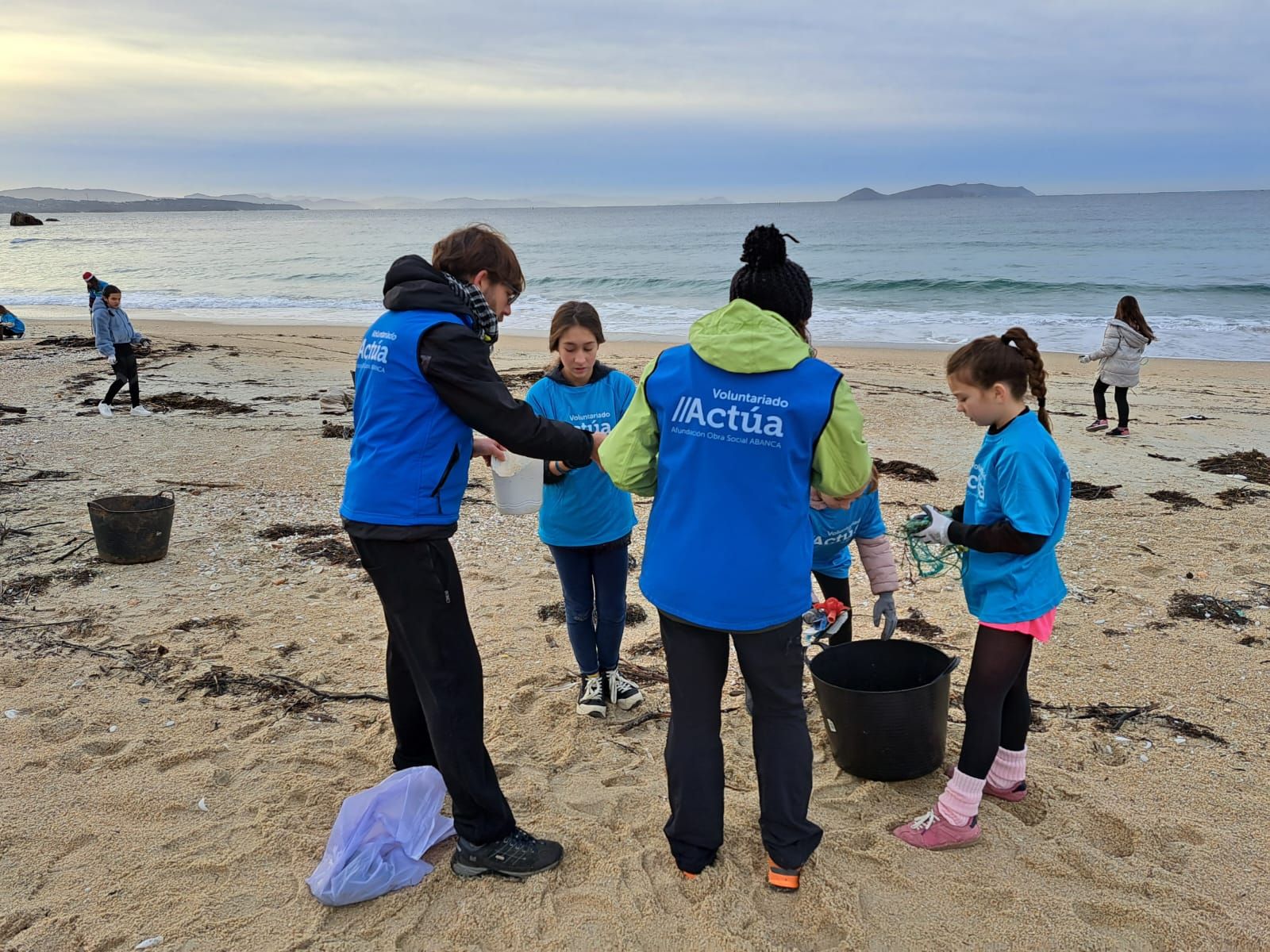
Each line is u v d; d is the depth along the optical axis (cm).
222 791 325
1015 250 4966
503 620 481
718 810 277
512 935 257
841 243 5894
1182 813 312
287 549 586
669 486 259
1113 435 967
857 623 478
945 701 330
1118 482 762
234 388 1253
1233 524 640
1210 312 2419
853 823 311
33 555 564
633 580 548
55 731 362
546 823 307
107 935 254
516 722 378
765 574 250
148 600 500
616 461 266
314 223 16225
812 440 245
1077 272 3609
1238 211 11388
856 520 339
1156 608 490
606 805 320
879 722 318
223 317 2728
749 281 254
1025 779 322
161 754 347
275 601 501
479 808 276
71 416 1022
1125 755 349
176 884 277
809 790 272
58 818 307
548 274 4094
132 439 906
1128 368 950
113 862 286
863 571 561
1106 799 320
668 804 320
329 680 410
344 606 496
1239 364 1612
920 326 2267
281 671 418
